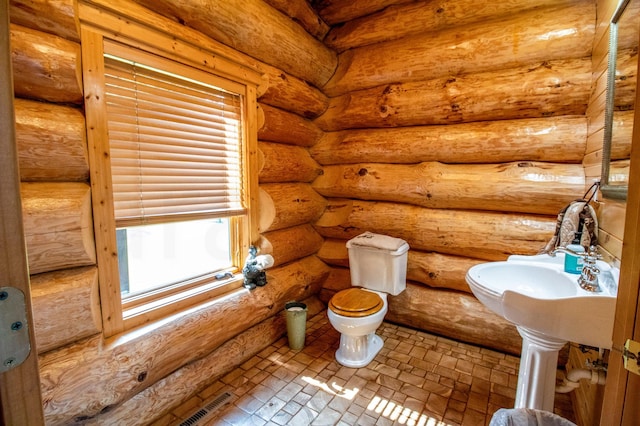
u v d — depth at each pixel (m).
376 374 2.15
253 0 2.16
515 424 1.09
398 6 2.68
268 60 2.47
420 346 2.52
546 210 2.25
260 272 2.44
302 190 2.98
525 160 2.31
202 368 1.98
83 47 1.45
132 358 1.58
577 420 1.72
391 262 2.50
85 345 1.46
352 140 2.95
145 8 1.67
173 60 1.84
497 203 2.39
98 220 1.52
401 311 2.79
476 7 2.35
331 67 3.01
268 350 2.46
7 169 0.44
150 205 1.81
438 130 2.59
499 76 2.32
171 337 1.77
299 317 2.44
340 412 1.80
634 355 0.61
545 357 1.40
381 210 2.87
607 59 1.69
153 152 1.83
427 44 2.54
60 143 1.36
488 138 2.37
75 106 1.48
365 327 2.15
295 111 2.89
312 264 3.12
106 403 1.47
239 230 2.45
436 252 2.72
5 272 0.44
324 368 2.22
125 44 1.62
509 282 1.73
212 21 1.96
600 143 1.77
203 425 1.71
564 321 1.18
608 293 1.23
